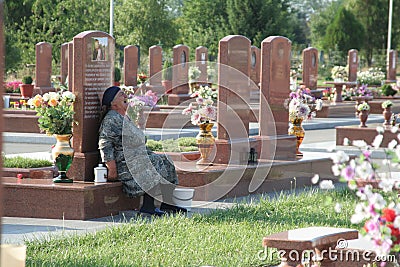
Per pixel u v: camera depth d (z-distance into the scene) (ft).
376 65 219.00
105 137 38.73
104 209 38.24
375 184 43.04
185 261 29.17
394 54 155.02
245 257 29.84
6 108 80.43
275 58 51.65
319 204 41.11
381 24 224.94
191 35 199.52
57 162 38.34
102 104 39.88
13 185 37.73
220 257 29.81
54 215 37.55
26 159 44.93
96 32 40.70
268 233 33.99
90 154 40.01
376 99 116.98
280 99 51.75
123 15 174.70
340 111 102.22
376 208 19.76
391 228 19.77
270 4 191.01
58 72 154.51
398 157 20.24
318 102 53.78
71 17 158.92
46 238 32.68
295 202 41.34
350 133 70.54
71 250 30.01
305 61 113.80
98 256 29.09
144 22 176.45
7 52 144.36
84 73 39.99
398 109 111.34
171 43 180.86
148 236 33.09
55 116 38.29
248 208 39.34
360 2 226.38
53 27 156.87
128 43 176.45
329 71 202.59
